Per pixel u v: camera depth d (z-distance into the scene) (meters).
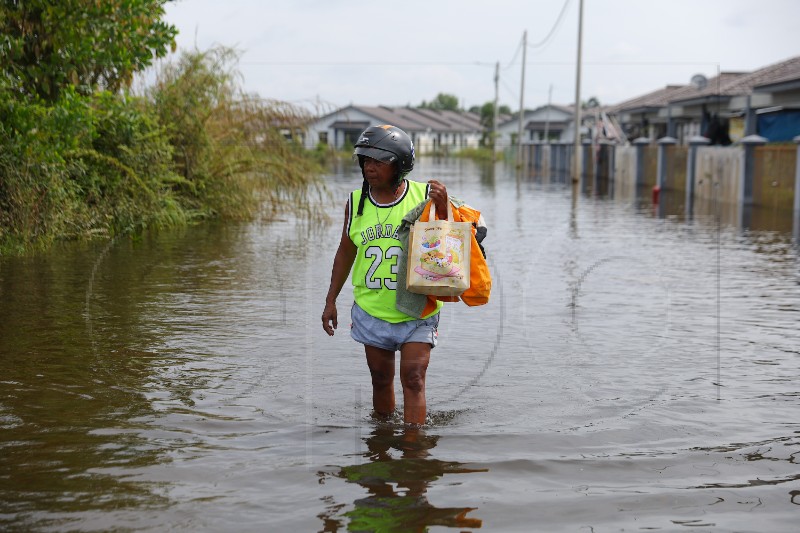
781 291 9.22
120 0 11.77
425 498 3.69
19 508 3.54
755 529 3.44
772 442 4.45
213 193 16.17
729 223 17.19
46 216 11.28
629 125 49.03
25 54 11.51
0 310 7.52
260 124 16.84
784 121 26.86
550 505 3.64
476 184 34.00
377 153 4.44
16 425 4.57
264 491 3.74
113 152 13.50
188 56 16.45
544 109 93.88
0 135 10.50
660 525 3.46
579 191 28.89
